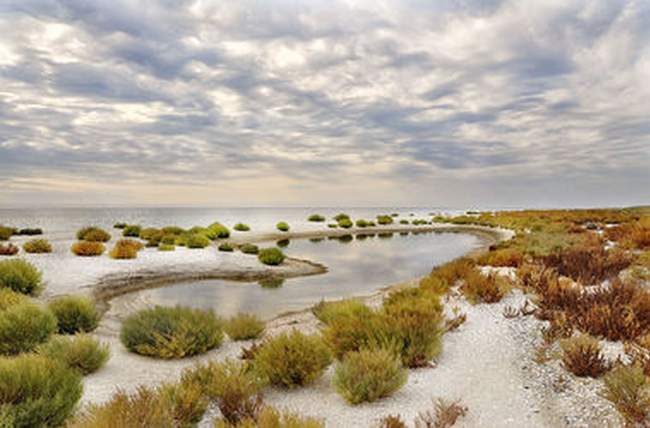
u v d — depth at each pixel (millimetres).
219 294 12102
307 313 9672
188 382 4234
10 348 5570
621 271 9766
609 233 17172
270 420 3254
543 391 4418
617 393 3781
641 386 3889
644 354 4660
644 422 3453
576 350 4742
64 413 3543
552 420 3787
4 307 7012
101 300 11008
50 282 11844
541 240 16250
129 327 6438
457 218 52844
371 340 5602
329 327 6469
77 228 35344
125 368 5449
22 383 3621
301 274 15844
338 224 43844
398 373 4555
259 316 9523
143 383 4836
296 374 4793
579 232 19734
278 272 15961
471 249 23844
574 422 3709
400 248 25047
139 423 3072
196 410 3668
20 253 15570
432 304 7586
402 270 16750
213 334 6562
